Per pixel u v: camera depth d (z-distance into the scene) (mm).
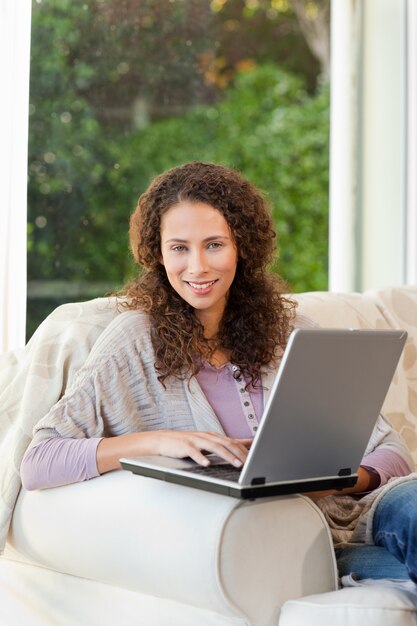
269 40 4812
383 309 2367
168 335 1781
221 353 1859
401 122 3775
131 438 1637
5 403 1922
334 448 1539
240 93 4656
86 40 3340
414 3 3652
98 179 3445
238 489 1418
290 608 1479
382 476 1759
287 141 4902
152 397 1787
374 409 1566
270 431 1410
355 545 1676
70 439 1694
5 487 1818
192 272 1749
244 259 1865
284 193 4941
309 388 1425
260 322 1858
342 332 1432
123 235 3512
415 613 1434
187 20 3764
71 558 1687
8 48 2436
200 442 1559
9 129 2438
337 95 3809
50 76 3240
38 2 3182
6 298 2426
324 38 4969
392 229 3770
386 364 1538
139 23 3529
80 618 1740
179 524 1487
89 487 1662
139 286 1884
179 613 1559
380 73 3771
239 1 4684
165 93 3723
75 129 3342
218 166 1856
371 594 1451
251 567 1466
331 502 1754
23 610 1860
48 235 3271
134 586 1591
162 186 1812
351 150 3762
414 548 1506
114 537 1586
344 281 3746
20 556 1864
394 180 3777
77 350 1909
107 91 3461
